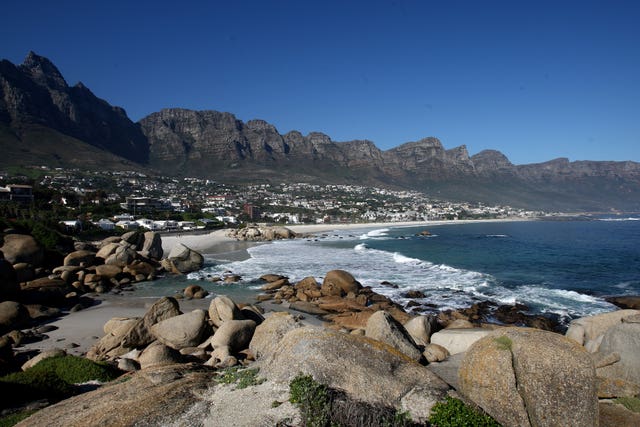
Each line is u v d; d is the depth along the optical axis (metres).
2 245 33.06
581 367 6.90
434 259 56.03
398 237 104.06
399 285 36.56
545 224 177.38
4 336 19.31
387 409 7.50
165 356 14.00
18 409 9.10
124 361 13.70
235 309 18.62
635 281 38.44
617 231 119.56
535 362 7.07
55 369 12.05
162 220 111.94
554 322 24.31
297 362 8.67
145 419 7.29
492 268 47.22
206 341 16.81
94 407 8.01
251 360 13.45
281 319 14.61
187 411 7.61
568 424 6.68
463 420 6.81
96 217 98.56
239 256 59.72
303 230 137.00
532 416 6.84
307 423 6.78
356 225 166.25
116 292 32.97
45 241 41.34
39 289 27.30
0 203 83.69
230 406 7.69
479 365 7.58
